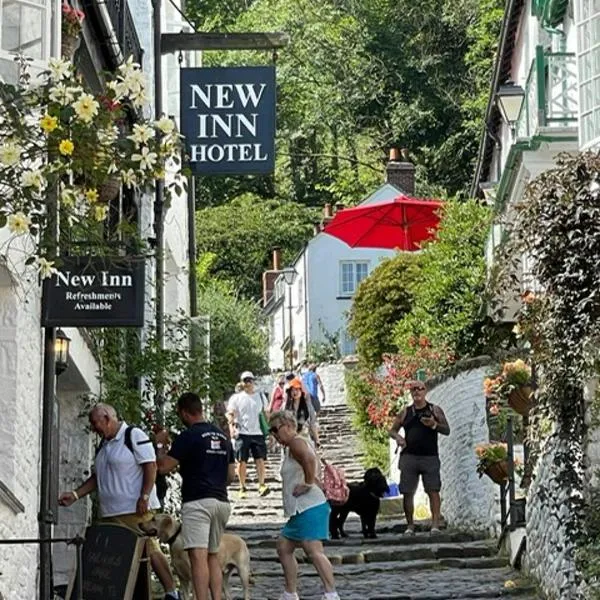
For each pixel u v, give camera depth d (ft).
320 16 229.86
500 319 52.80
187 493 44.24
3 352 42.70
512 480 59.11
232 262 232.32
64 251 41.81
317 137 231.91
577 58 63.72
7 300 42.83
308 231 233.14
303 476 48.21
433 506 67.31
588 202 45.85
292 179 237.86
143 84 32.83
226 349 63.52
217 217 234.58
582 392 46.57
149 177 32.58
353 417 123.65
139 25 77.82
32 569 44.47
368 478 66.59
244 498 86.74
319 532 48.01
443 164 207.10
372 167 225.15
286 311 210.59
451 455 73.10
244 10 230.89
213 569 44.50
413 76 216.95
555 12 77.82
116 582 41.11
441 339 100.07
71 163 31.76
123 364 60.64
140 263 44.47
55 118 31.07
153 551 44.60
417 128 214.28
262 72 58.13
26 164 37.11
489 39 205.87
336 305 197.98
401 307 125.59
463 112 208.74
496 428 66.85
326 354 188.14
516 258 48.49
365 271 199.52
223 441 44.78
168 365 59.77
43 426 46.44
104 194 43.70
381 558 60.90
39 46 43.68
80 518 57.36
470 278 101.40
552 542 48.88
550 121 71.72
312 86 229.45
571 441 46.55
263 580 57.06
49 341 46.80
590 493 46.11
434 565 59.26
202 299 170.60
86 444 57.82
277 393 96.07
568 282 45.96
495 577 55.88
